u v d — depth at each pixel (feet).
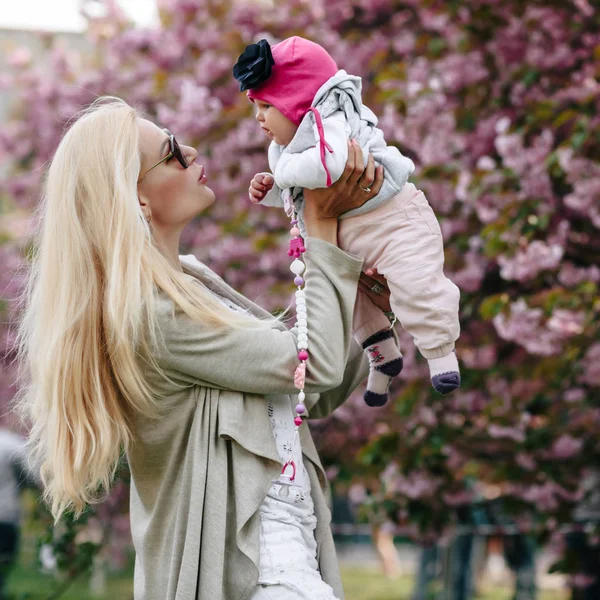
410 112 19.54
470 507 20.08
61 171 8.77
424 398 18.92
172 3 25.36
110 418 8.58
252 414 8.50
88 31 29.27
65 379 8.52
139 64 26.27
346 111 8.82
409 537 20.70
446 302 8.72
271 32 24.43
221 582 8.04
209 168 22.88
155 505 8.55
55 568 16.37
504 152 17.61
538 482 19.21
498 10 20.12
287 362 8.41
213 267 22.54
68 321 8.52
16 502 22.82
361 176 8.76
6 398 26.86
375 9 23.34
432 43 20.63
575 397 18.71
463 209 18.79
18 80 30.25
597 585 20.12
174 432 8.49
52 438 8.61
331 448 21.11
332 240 8.92
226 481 8.24
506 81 20.15
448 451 19.21
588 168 16.81
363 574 40.75
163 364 8.43
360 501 21.39
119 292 8.35
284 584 8.15
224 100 24.43
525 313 17.13
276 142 9.28
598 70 17.84
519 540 25.39
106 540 19.35
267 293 21.03
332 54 22.98
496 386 18.97
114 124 8.83
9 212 32.99
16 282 26.73
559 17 19.76
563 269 17.76
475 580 33.50
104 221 8.57
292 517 8.54
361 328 9.69
